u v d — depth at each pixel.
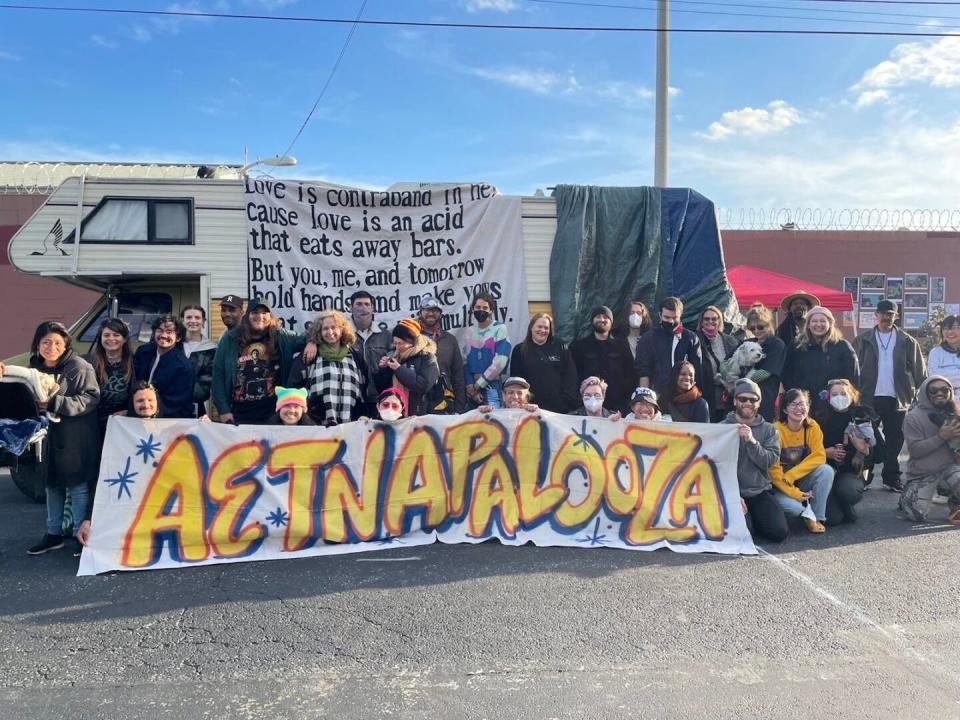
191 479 5.09
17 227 15.10
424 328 6.54
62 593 4.39
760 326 6.80
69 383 4.98
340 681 3.31
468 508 5.51
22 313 15.27
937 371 7.32
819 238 17.62
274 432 5.29
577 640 3.74
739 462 5.66
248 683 3.29
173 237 6.75
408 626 3.90
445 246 7.16
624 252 7.45
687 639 3.76
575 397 6.52
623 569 4.84
